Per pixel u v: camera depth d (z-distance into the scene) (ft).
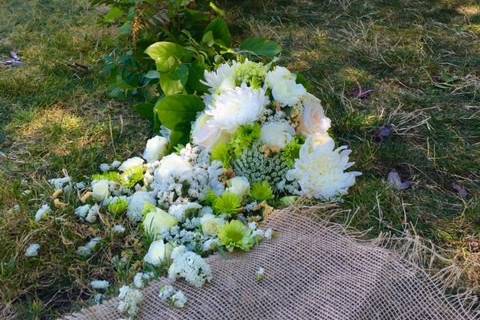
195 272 5.42
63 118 8.15
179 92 7.54
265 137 6.49
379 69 9.07
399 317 5.34
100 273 5.92
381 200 6.67
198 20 8.77
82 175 7.14
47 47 9.71
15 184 6.82
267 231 5.98
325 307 5.30
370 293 5.37
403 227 6.38
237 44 9.61
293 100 6.59
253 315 5.27
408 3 10.69
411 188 6.93
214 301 5.32
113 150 7.58
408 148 7.53
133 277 5.74
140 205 6.32
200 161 6.65
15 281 5.78
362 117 7.89
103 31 10.10
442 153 7.44
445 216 6.56
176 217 6.13
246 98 6.44
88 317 5.22
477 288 5.68
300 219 6.17
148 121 8.08
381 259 5.66
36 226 6.24
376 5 10.67
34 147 7.63
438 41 9.66
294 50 9.52
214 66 7.80
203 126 6.59
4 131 7.91
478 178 7.10
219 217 6.15
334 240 5.93
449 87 8.66
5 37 10.02
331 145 6.52
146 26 8.32
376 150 7.43
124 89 8.35
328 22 10.23
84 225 6.31
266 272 5.59
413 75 8.91
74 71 9.11
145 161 7.36
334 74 8.96
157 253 5.76
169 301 5.32
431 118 8.01
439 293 5.46
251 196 6.44
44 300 5.71
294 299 5.39
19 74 9.02
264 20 10.26
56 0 11.10
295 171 6.45
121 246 6.16
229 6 10.53
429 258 5.98
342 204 6.60
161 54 7.58
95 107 8.38
